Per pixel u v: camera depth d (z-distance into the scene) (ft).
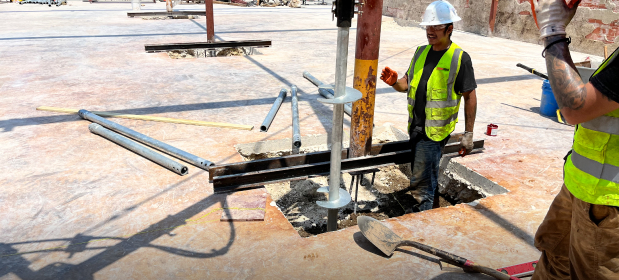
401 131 15.71
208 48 29.09
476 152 13.82
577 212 5.38
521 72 26.17
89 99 18.35
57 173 11.66
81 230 9.16
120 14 54.75
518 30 39.29
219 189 10.76
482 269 7.77
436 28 9.80
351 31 43.60
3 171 11.69
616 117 4.78
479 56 31.27
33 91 19.40
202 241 8.83
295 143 13.94
